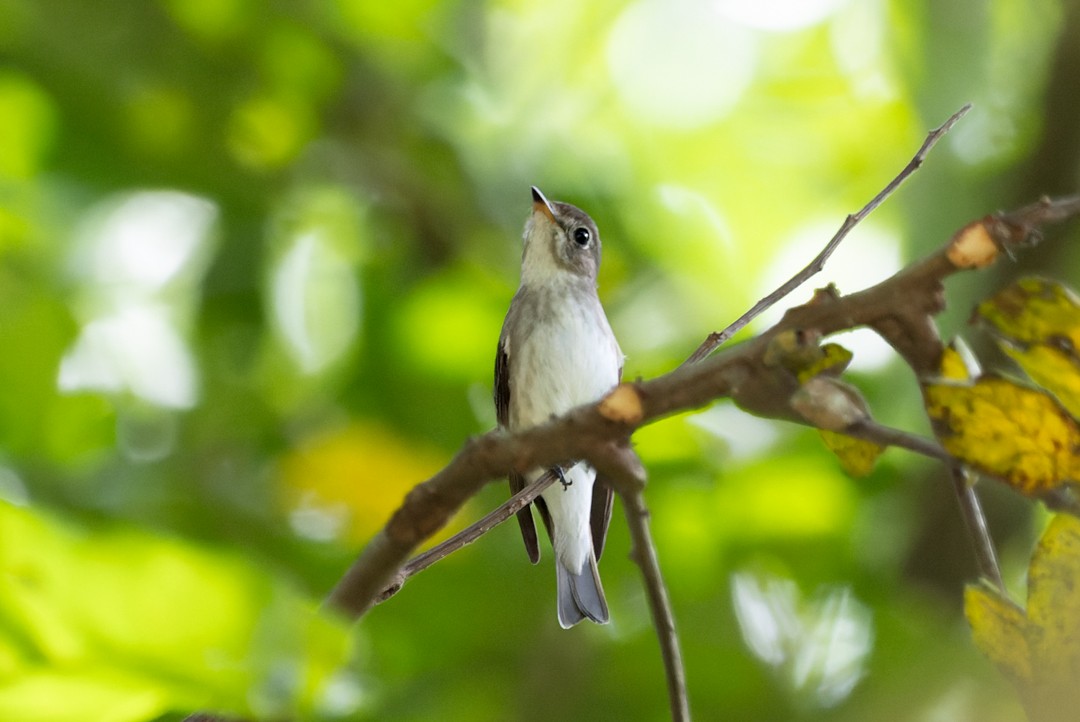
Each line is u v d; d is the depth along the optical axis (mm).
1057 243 10031
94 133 11086
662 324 11648
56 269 11000
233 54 11641
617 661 9656
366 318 11359
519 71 12969
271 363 11445
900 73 13172
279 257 11508
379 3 12055
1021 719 8219
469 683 9586
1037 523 10445
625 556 10227
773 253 14000
